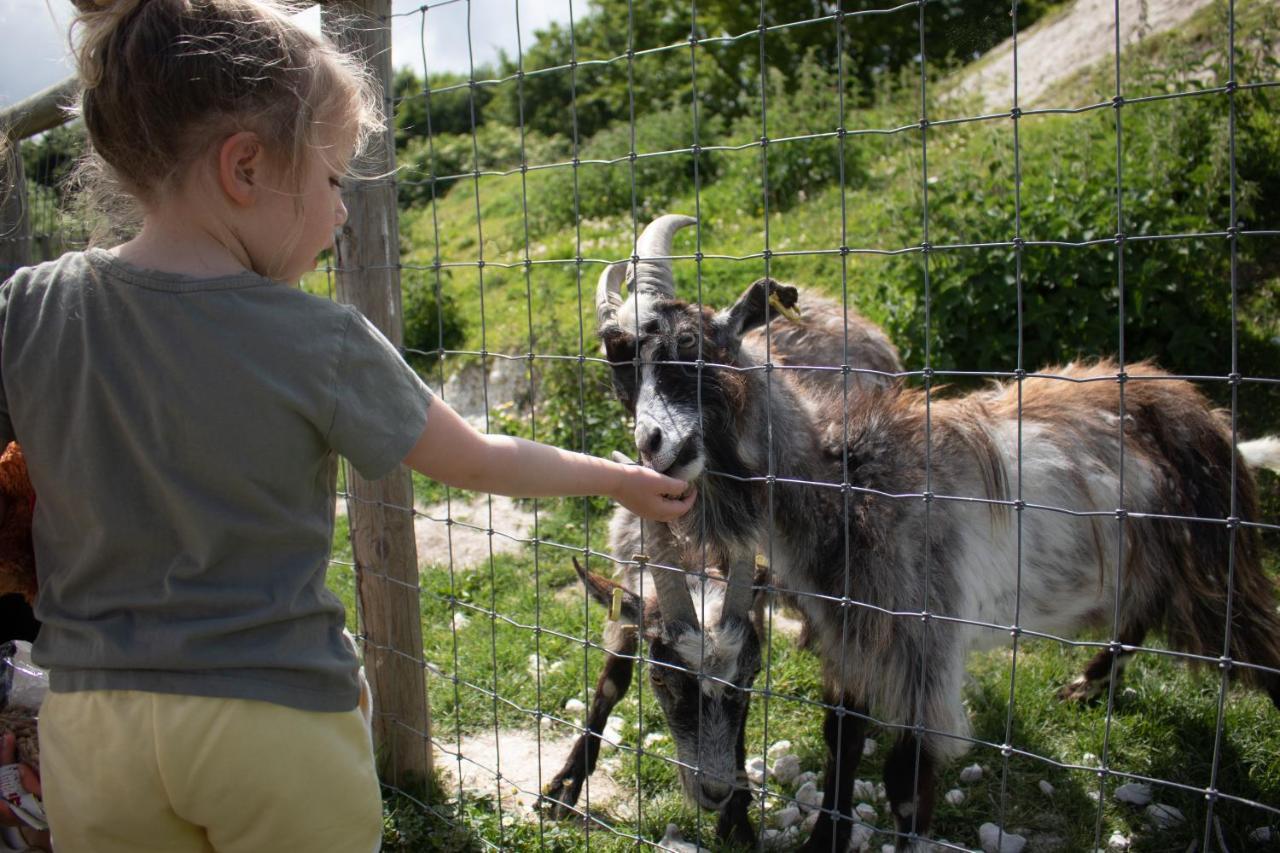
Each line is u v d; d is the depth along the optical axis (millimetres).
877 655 3381
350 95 1867
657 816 3795
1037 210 7008
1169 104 7789
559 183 14727
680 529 3580
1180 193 7422
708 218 11641
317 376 1735
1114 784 3838
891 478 3422
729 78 20203
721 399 3398
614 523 4246
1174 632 3951
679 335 3436
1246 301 6934
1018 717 4262
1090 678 4406
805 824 3768
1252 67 7875
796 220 10781
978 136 10703
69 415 1767
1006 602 3613
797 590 3611
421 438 1894
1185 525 3801
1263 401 6375
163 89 1650
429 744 3742
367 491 3527
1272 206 7457
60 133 4965
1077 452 3723
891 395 3699
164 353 1701
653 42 24109
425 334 10531
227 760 1748
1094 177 7273
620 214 13438
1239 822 3531
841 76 2180
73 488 1772
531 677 4820
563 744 4328
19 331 1799
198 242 1767
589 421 7590
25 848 2324
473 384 9125
